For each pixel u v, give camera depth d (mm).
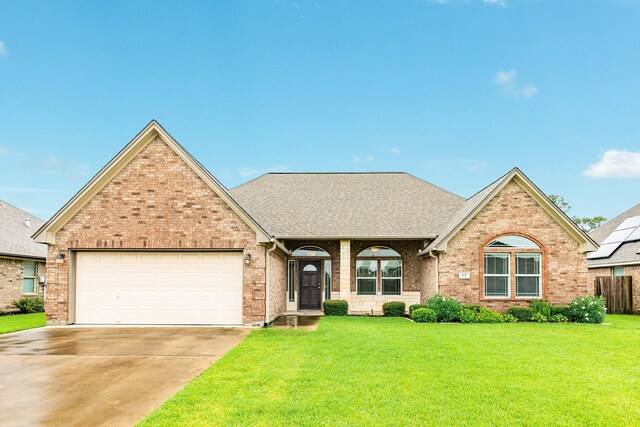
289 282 23141
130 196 16844
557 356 10812
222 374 8812
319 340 12883
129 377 8898
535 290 19531
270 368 9320
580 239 19469
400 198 24609
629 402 7254
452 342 12648
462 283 19375
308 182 26500
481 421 6336
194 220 16750
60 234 16797
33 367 9797
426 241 22125
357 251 23203
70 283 16781
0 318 20859
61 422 6445
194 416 6445
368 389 7770
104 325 16703
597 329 16109
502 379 8562
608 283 26234
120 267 17000
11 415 6742
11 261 23812
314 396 7367
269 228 21719
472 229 19578
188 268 16969
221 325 16656
